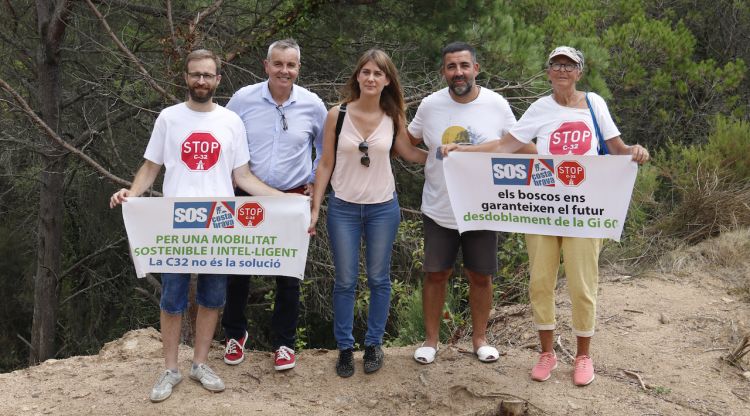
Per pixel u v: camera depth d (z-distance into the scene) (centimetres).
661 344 530
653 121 1455
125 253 1560
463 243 479
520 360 504
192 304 881
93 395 458
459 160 455
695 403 445
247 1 1134
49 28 1232
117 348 551
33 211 1616
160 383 443
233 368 489
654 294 632
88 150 1334
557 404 435
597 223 441
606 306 607
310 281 1051
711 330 552
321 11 1044
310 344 1369
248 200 441
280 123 459
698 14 1667
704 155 845
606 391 454
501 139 450
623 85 1410
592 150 437
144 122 1251
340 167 448
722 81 1441
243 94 463
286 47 446
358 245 457
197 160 430
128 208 434
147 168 436
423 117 469
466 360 502
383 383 466
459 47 442
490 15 1092
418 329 660
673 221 783
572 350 521
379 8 1090
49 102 1280
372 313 472
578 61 426
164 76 927
